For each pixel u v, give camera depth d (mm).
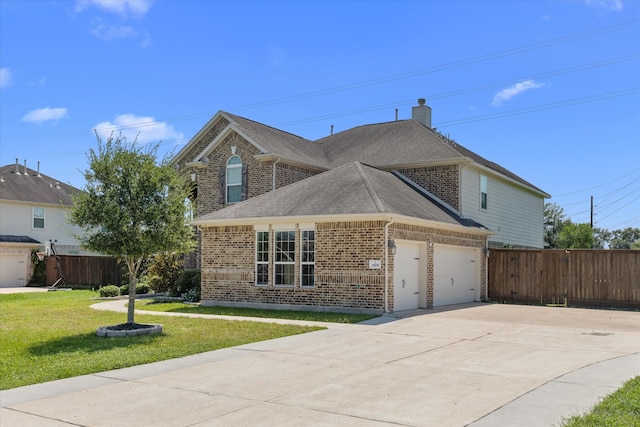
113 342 12625
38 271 39438
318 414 7148
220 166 26516
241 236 20562
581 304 22484
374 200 18328
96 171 14211
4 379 9133
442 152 25422
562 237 45469
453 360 10531
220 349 11867
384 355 11070
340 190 20000
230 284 20688
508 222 30328
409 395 8016
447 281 21953
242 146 25922
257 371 9703
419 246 20109
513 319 17031
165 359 10828
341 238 18328
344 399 7848
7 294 29172
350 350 11633
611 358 10664
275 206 20406
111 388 8602
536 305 22969
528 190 33375
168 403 7738
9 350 11688
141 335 13617
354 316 16984
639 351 11461
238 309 19531
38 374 9453
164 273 26016
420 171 25578
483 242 24484
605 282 22078
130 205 14219
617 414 6723
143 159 14562
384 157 26969
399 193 21516
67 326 15508
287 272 19484
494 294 24359
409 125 30000
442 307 20734
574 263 22766
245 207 21281
